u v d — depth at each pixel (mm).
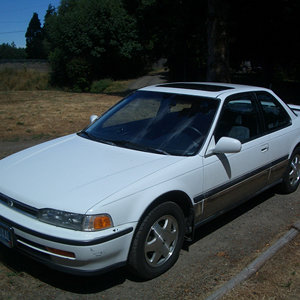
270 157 4754
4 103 15750
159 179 3318
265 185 4871
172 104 4359
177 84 4992
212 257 3785
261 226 4543
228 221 4664
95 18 38281
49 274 3389
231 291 3141
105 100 17859
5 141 8492
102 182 3191
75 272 2926
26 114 12422
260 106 4762
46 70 41906
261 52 23969
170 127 4098
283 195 5617
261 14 20312
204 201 3773
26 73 39531
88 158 3691
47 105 15219
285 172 5316
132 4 26391
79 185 3174
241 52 24812
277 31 21312
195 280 3371
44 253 2967
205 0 18062
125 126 4332
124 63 41219
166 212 3348
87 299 3068
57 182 3250
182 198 3555
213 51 14680
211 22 14555
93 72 39219
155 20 24656
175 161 3580
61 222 2908
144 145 3949
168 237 3441
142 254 3178
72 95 20438
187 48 28750
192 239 3764
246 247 4008
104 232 2902
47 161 3691
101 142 4137
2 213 3182
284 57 24156
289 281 3316
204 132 3920
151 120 4281
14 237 3104
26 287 3184
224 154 3980
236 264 3656
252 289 3184
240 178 4242
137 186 3158
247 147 4305
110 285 3270
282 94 24688
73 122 11211
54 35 38938
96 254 2871
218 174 3902
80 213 2885
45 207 2979
